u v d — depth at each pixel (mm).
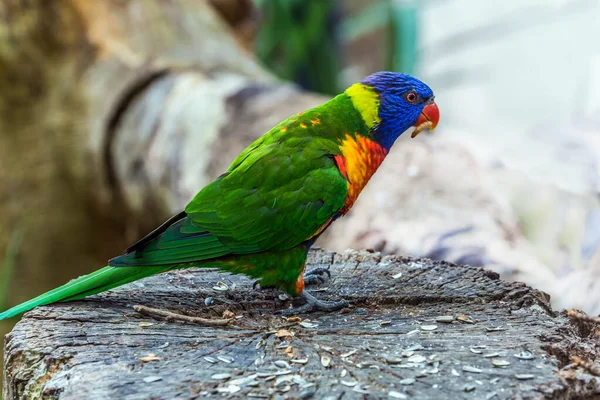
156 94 9258
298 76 15703
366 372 2994
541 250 6070
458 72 18562
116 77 9633
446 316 3770
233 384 2883
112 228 10430
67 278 10383
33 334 3430
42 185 10031
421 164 6855
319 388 2844
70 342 3326
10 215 9938
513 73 17078
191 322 3664
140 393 2797
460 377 2924
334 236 6836
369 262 4859
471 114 18125
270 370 3035
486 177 6617
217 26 11117
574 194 6344
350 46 20359
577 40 15625
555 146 7250
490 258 5867
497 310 3889
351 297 4164
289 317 3830
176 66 9766
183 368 3043
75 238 10328
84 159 9914
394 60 16891
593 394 2947
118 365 3066
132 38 10047
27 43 9711
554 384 2842
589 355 3412
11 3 9609
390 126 4629
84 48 9938
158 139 8734
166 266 4000
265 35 15359
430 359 3111
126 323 3633
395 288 4289
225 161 7668
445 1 18688
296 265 4156
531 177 6582
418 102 4711
